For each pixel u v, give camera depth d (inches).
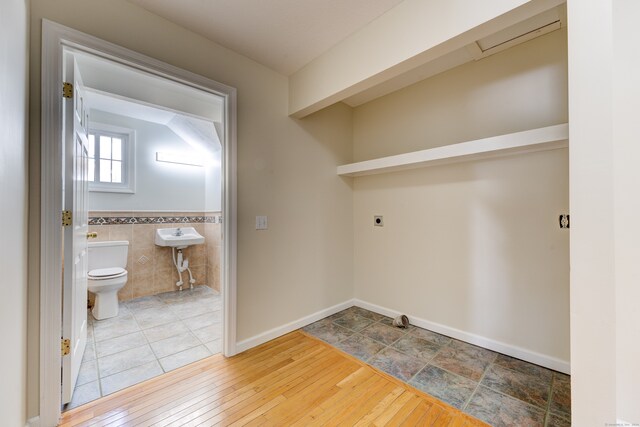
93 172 127.8
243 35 75.3
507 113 81.5
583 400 37.5
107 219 128.4
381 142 115.0
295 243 100.2
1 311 37.0
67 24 55.4
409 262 104.4
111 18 60.4
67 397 59.1
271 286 92.3
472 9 52.8
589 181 37.3
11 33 40.3
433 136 98.3
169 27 69.0
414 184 103.0
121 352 82.6
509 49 81.4
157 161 144.1
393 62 65.7
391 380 69.2
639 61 33.8
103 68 80.0
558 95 73.1
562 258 72.5
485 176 85.4
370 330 98.6
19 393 46.8
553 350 73.9
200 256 157.6
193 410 58.7
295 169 100.3
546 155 74.7
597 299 36.5
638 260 33.7
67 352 58.9
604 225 36.0
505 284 81.7
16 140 43.8
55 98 54.2
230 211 81.4
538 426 54.2
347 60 76.7
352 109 125.9
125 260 124.6
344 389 65.7
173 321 106.5
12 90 41.2
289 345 87.5
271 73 92.1
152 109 125.7
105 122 129.1
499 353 82.2
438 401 61.7
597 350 36.4
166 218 146.5
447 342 89.4
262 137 89.8
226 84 80.4
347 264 121.0
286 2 63.6
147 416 56.7
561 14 66.2
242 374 71.6
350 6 65.1
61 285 56.7
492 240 84.0
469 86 89.5
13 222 42.5
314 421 55.8
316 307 107.3
